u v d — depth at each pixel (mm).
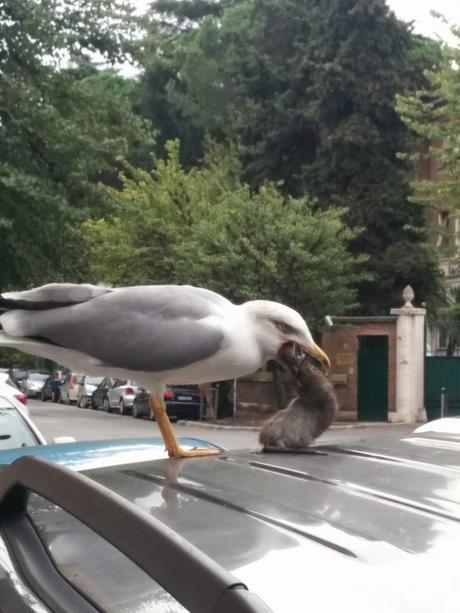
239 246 24281
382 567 1566
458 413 25625
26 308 4082
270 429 2914
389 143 30172
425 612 1414
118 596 1780
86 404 35625
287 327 3797
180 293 4004
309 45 32219
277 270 23844
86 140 14477
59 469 1878
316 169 30656
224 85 47812
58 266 14859
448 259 28750
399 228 29938
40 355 4172
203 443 5473
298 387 2955
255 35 40781
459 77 18766
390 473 2297
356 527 1784
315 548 1674
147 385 3900
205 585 1363
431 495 2031
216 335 3748
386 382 26375
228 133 39938
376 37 30516
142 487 2258
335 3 31312
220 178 31297
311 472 2346
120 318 3904
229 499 2062
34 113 13922
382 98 30000
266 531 1786
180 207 28578
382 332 26172
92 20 14938
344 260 25094
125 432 22375
